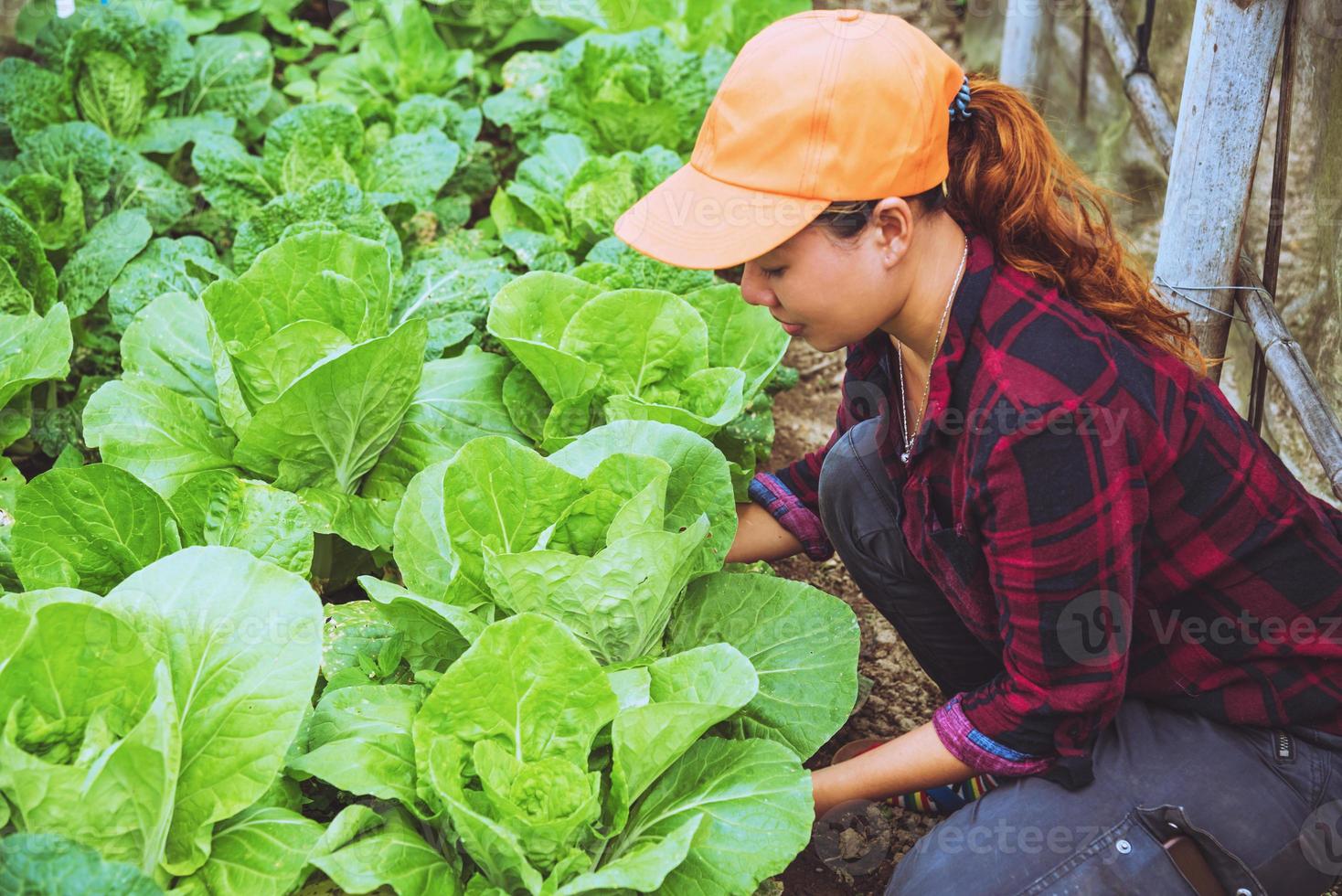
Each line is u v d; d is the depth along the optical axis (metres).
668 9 4.20
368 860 1.61
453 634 1.98
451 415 2.56
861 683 2.55
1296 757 1.81
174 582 1.73
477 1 4.28
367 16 4.23
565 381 2.48
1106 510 1.62
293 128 3.27
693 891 1.71
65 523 1.97
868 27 1.64
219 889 1.62
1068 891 1.75
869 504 2.14
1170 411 1.68
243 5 4.08
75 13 3.51
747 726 2.03
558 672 1.73
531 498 1.99
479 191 3.72
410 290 2.89
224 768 1.64
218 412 2.51
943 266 1.72
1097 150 4.07
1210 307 2.40
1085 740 1.79
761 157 1.63
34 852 1.39
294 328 2.30
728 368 2.53
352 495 2.44
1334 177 2.50
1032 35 4.07
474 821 1.59
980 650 2.19
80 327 2.96
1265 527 1.74
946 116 1.64
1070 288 1.71
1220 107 2.23
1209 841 1.73
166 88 3.55
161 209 3.21
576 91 3.73
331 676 2.03
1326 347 2.58
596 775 1.72
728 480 2.14
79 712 1.58
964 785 2.23
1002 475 1.63
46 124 3.34
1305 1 2.54
